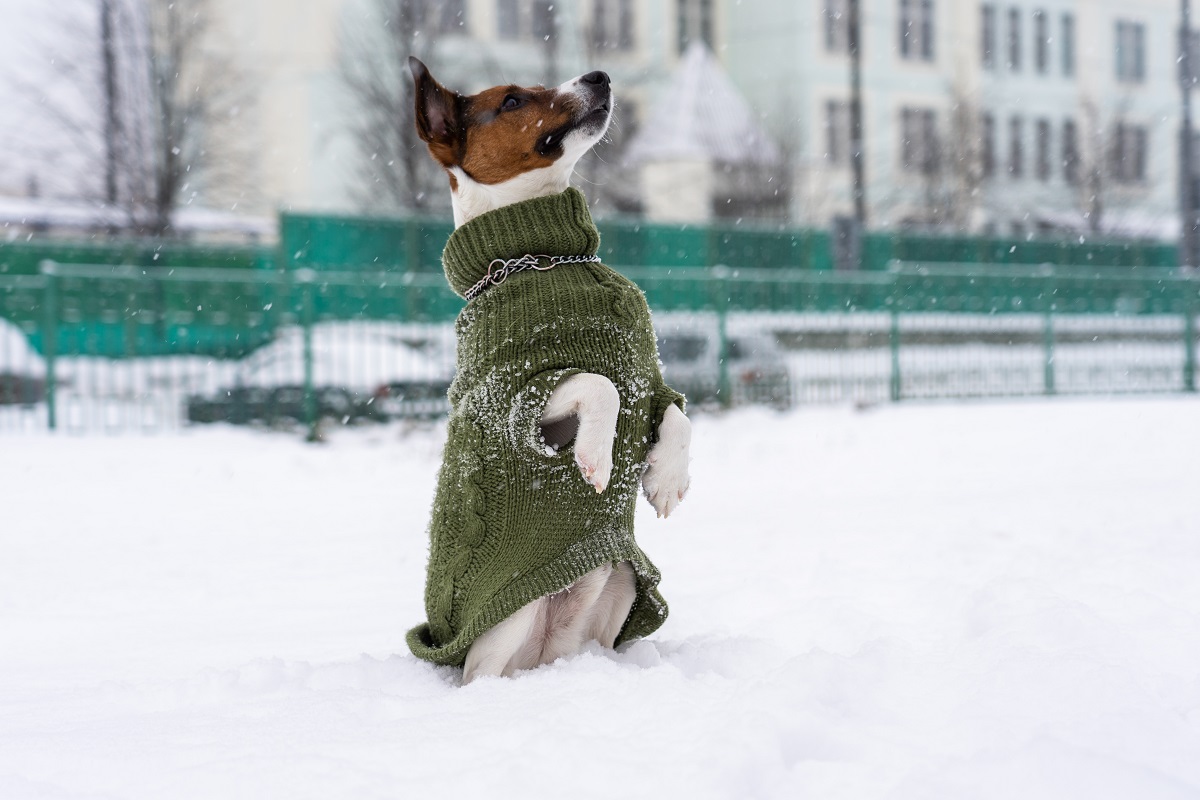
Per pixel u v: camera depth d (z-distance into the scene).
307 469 10.72
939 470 9.83
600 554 3.46
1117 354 18.17
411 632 3.86
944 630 3.92
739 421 14.42
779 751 2.40
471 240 3.72
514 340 3.43
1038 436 12.32
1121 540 5.57
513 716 2.80
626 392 3.48
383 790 2.34
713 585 5.22
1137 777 2.15
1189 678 3.00
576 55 28.97
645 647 3.70
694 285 15.63
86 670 4.13
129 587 5.84
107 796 2.42
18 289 15.28
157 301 14.63
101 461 11.19
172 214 24.08
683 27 33.16
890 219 32.47
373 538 7.30
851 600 4.50
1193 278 18.66
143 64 24.28
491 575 3.48
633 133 28.39
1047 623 3.44
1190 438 11.59
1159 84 37.38
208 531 7.61
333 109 26.41
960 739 2.49
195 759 2.64
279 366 13.50
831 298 16.62
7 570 6.33
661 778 2.29
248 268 18.98
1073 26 36.28
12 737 2.98
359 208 25.61
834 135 33.50
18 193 26.53
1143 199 36.06
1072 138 35.53
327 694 3.27
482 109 3.78
